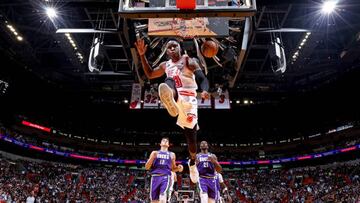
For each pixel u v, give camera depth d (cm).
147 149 4822
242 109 4709
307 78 4056
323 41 3064
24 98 3978
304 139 4484
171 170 698
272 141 4734
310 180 3550
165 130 4969
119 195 3288
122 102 4588
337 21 2528
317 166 4025
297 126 4647
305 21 2522
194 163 431
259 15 2356
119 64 3559
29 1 2175
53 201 2733
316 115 4466
